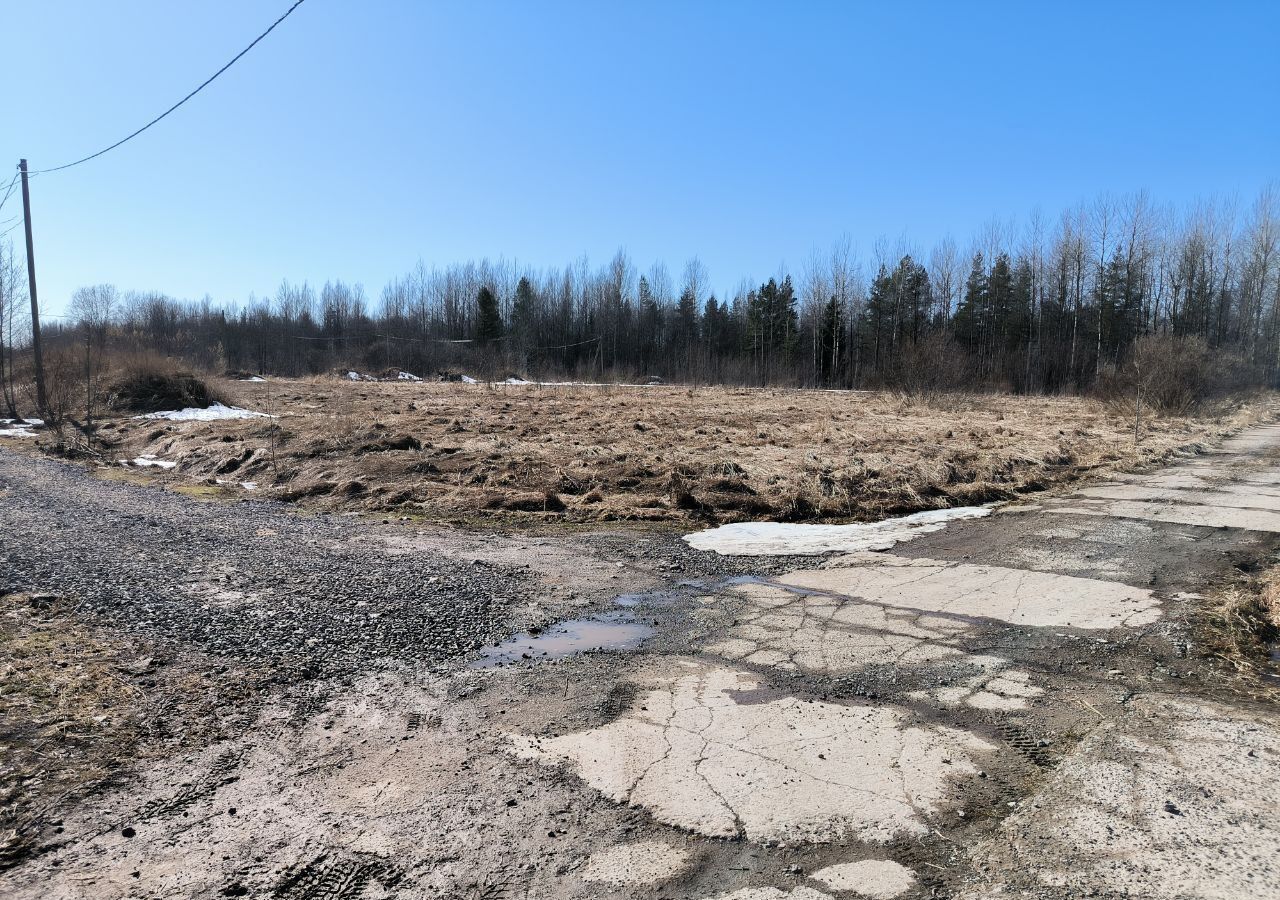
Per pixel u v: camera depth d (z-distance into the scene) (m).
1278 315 43.16
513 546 7.88
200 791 3.10
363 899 2.46
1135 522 8.64
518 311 69.81
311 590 5.98
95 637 4.76
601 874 2.60
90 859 2.64
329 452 13.05
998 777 3.24
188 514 9.26
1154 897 2.43
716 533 8.56
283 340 62.56
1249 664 4.55
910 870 2.61
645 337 70.50
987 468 11.92
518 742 3.57
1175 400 22.59
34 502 9.68
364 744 3.54
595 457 12.57
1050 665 4.55
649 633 5.19
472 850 2.72
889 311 58.09
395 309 77.62
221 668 4.38
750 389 42.22
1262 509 9.27
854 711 3.92
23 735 3.49
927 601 5.89
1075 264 47.66
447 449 13.12
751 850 2.73
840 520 9.30
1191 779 3.18
